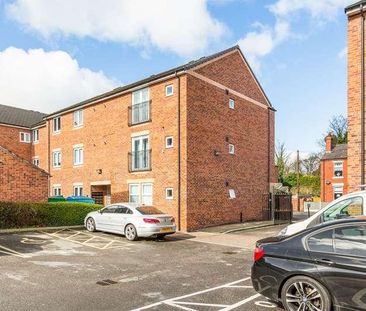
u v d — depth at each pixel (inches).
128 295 254.5
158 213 558.3
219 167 779.4
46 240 508.1
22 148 1251.8
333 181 1565.0
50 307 227.1
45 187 691.4
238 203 831.1
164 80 749.3
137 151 803.4
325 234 200.1
